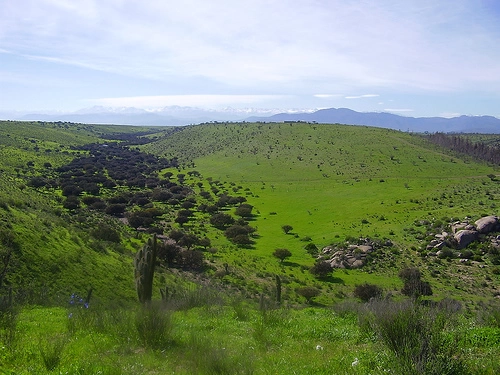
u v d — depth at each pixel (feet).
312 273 178.40
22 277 94.17
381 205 326.65
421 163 504.43
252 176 513.45
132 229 258.16
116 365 26.58
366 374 24.06
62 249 118.73
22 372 24.72
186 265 180.34
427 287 132.98
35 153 529.86
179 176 510.58
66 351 29.96
